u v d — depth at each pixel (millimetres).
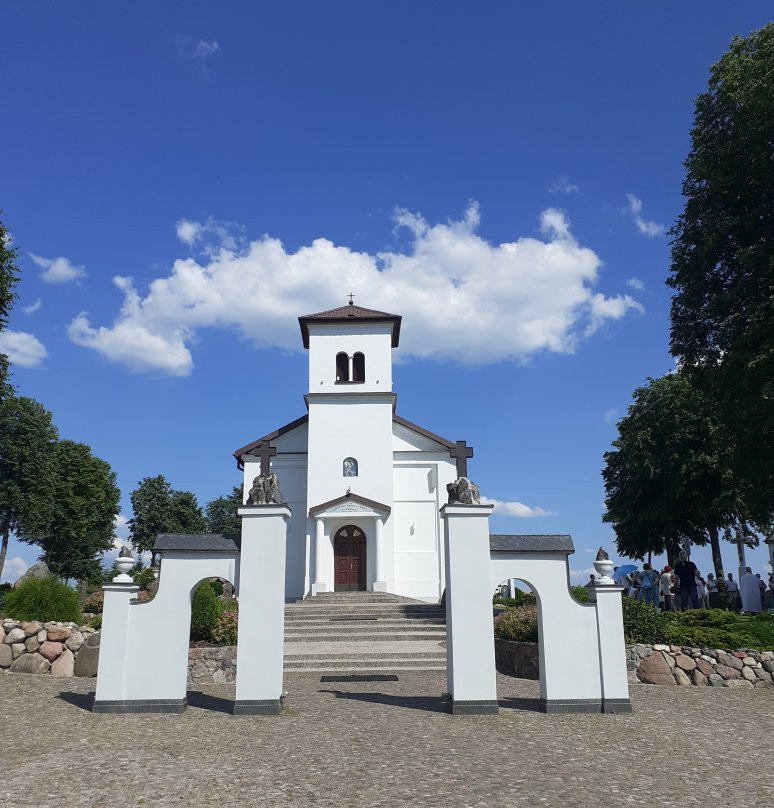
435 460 35594
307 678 15711
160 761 7957
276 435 36250
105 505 59438
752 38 22297
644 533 38781
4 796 6648
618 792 6859
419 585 34125
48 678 14000
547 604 11344
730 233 22297
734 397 22062
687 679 14250
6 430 48562
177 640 11133
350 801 6531
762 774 7566
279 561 11102
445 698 11906
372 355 36562
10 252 20750
